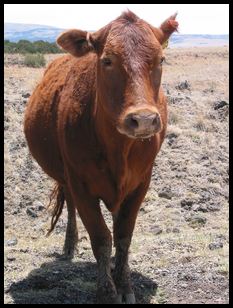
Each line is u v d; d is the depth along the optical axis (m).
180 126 7.29
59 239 5.08
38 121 4.34
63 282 4.07
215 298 3.87
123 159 3.63
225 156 6.60
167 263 4.35
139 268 4.27
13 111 7.30
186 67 13.76
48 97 4.26
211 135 7.07
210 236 4.89
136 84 3.29
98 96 3.56
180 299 3.86
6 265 4.42
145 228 5.19
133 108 3.21
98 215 3.74
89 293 3.93
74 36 3.61
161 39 3.59
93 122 3.66
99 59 3.52
